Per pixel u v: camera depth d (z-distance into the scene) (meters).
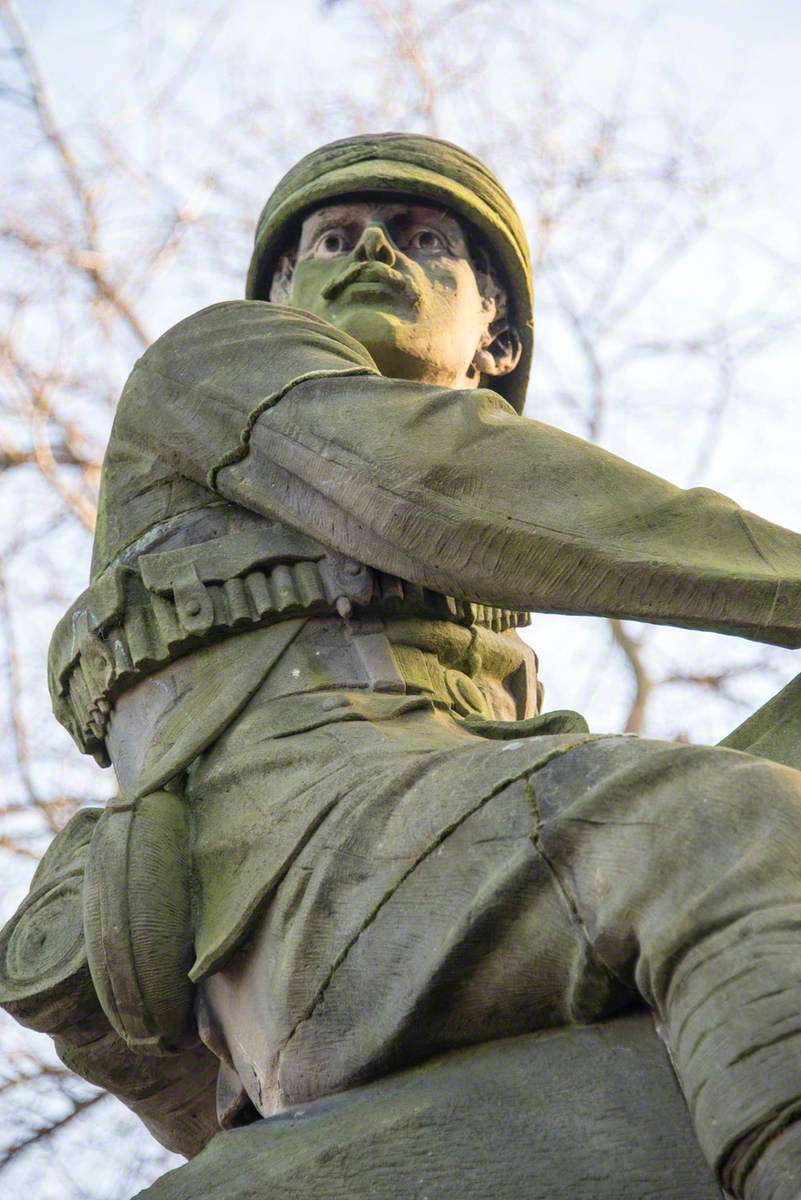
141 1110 3.20
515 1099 2.49
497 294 3.95
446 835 2.60
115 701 3.18
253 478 3.16
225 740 2.98
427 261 3.79
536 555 2.86
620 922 2.44
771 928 2.35
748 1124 2.25
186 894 2.86
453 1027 2.58
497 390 4.01
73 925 3.04
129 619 3.14
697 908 2.39
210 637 3.09
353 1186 2.47
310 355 3.27
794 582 2.77
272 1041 2.71
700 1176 2.39
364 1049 2.61
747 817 2.45
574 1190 2.41
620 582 2.81
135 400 3.36
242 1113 2.92
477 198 3.85
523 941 2.53
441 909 2.58
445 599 3.14
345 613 3.06
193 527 3.22
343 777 2.79
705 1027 2.32
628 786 2.51
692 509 2.88
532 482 2.93
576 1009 2.53
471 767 2.66
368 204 3.83
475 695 3.13
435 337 3.67
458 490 2.93
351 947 2.63
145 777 2.93
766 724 2.96
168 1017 2.86
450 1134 2.48
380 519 2.96
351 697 2.98
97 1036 3.08
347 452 3.02
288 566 3.11
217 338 3.36
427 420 3.04
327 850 2.70
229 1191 2.51
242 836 2.82
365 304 3.66
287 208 3.86
